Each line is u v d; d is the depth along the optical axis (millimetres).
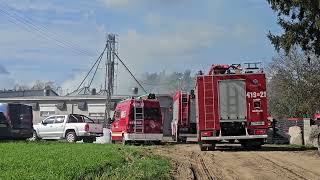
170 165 16703
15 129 30234
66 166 12492
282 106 49594
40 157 15141
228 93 24359
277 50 22500
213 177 14234
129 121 29688
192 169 16078
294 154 21938
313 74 43938
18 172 10922
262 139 24438
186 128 34781
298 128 31797
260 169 16172
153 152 22391
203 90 24516
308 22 21578
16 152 17359
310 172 15320
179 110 35031
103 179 11641
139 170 14047
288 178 13969
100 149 20609
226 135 24531
